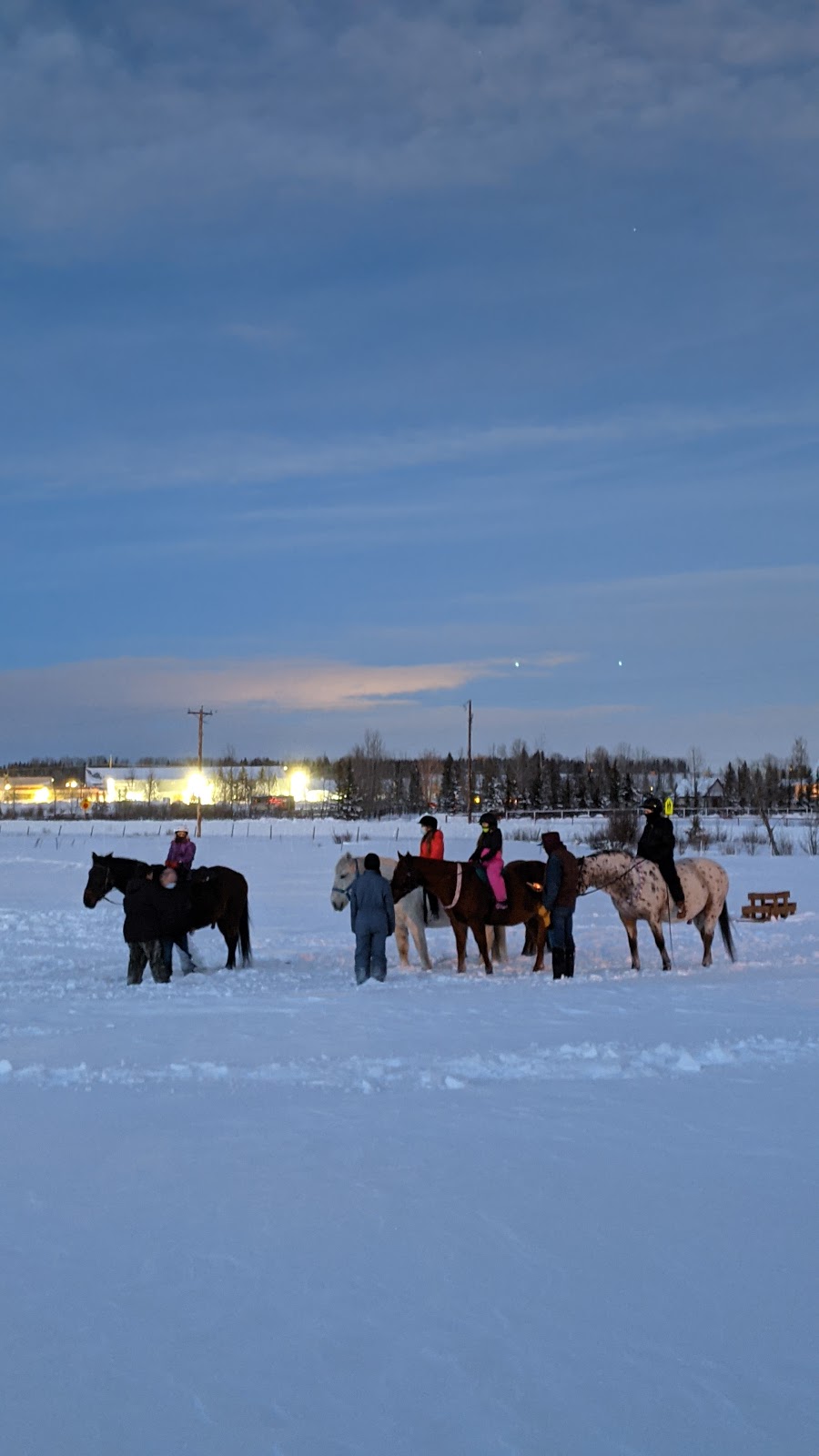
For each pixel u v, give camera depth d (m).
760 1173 6.54
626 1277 5.05
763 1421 3.88
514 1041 10.90
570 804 123.31
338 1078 9.23
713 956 20.09
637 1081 9.09
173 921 16.78
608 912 29.34
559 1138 7.30
